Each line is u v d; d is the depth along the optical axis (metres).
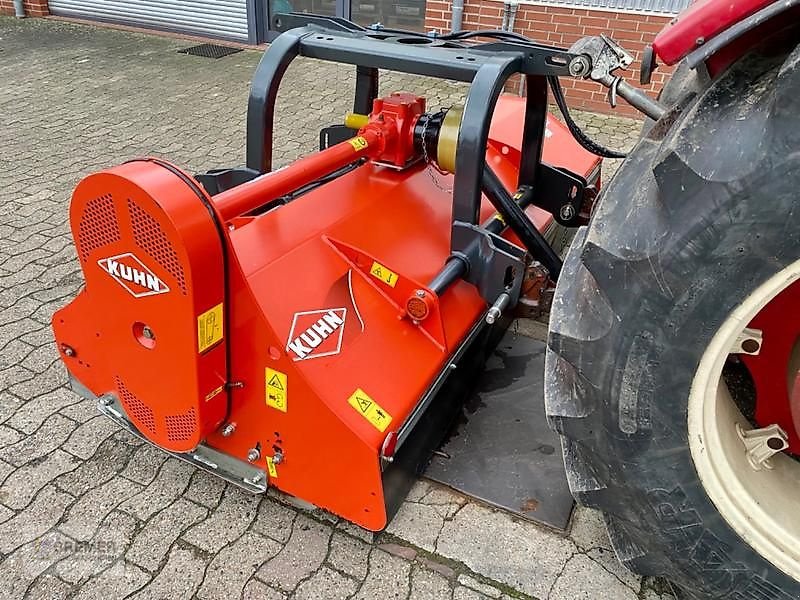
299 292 1.61
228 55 6.44
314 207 1.87
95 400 1.89
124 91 5.38
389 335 1.71
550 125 3.00
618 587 1.59
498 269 1.81
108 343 1.56
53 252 3.00
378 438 1.52
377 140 2.03
